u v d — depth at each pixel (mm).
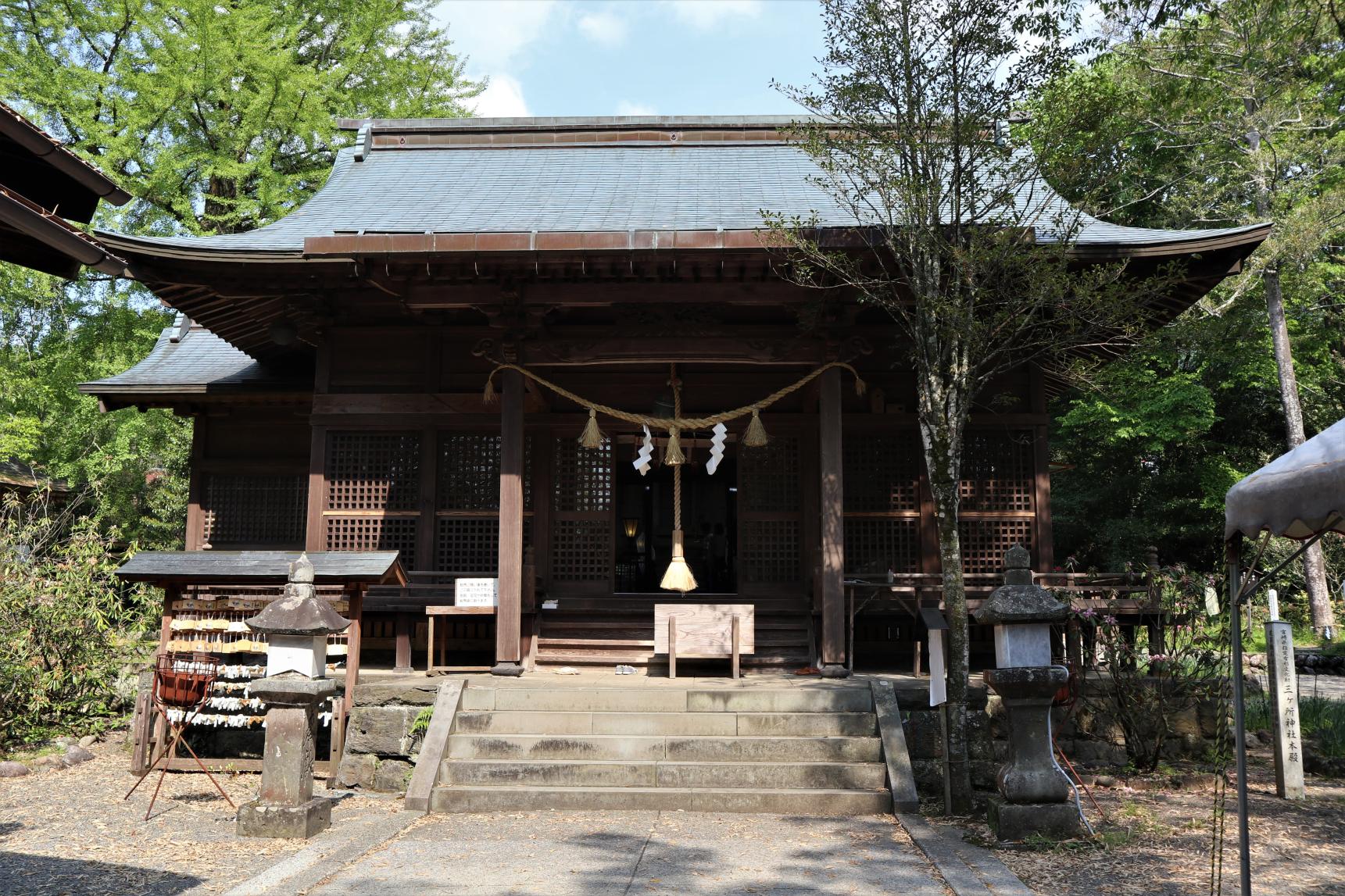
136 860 6250
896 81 8320
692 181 12695
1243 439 25875
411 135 14344
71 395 20594
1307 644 20016
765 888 5551
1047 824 6441
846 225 9445
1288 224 19406
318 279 10703
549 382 10883
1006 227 8227
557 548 11742
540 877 5762
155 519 21219
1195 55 16188
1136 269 9719
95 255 5070
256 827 6801
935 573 10695
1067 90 8766
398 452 11656
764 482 11828
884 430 11609
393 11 23344
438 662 10883
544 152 14148
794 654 11070
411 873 5871
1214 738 9102
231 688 9039
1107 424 24094
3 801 7910
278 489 13492
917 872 5891
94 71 20031
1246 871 4812
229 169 19859
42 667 10719
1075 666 9000
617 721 8383
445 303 10258
